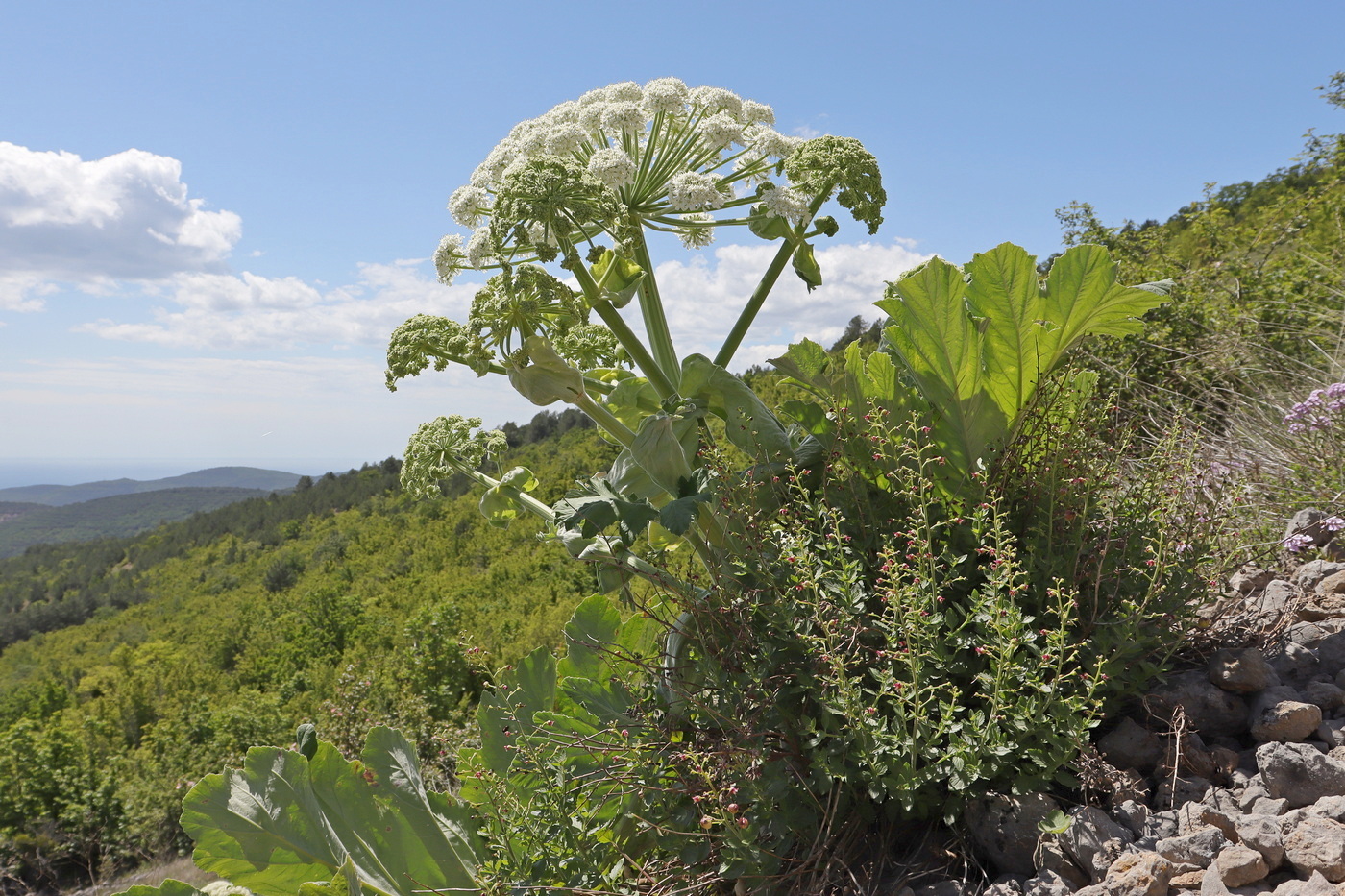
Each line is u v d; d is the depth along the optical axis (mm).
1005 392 2590
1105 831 1604
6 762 31625
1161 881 1441
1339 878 1369
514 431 90375
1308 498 3338
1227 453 3959
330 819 2223
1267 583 2689
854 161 2430
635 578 2758
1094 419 2469
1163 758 1891
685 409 2400
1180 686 2053
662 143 2484
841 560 2051
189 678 61031
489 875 2041
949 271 2359
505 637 25219
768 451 2514
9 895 23422
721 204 2365
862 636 2102
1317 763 1625
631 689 2383
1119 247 9680
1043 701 1838
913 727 1922
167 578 129750
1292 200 8977
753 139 2402
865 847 1933
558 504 2338
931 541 2207
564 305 2287
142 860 25141
